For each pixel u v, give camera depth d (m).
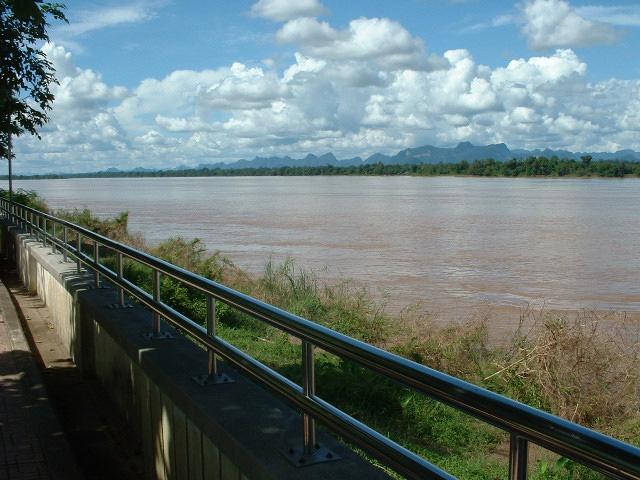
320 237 34.56
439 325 12.98
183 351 4.58
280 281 16.02
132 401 5.13
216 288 3.66
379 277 20.88
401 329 11.83
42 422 5.14
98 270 6.68
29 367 6.47
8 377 6.24
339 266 23.42
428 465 2.22
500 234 37.47
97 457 5.00
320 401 2.84
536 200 84.50
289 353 9.73
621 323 11.46
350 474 2.74
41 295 10.34
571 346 8.15
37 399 5.63
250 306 3.27
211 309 3.91
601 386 7.89
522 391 8.16
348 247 29.86
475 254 27.59
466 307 15.95
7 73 12.20
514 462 1.84
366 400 7.53
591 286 19.84
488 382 8.67
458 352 9.80
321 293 15.44
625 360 8.19
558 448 1.66
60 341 8.21
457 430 6.99
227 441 3.16
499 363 8.98
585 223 46.66
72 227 8.07
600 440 1.54
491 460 6.40
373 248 29.53
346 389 7.67
